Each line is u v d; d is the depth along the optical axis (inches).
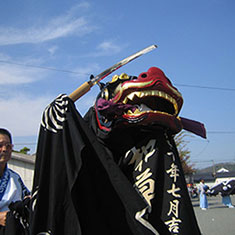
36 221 59.4
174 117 69.4
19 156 494.9
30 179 493.4
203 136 87.4
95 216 62.4
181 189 67.2
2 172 89.9
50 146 63.4
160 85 68.2
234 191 561.6
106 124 71.9
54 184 60.2
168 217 64.9
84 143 60.2
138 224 59.5
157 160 68.6
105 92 76.9
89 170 64.9
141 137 74.7
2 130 91.2
